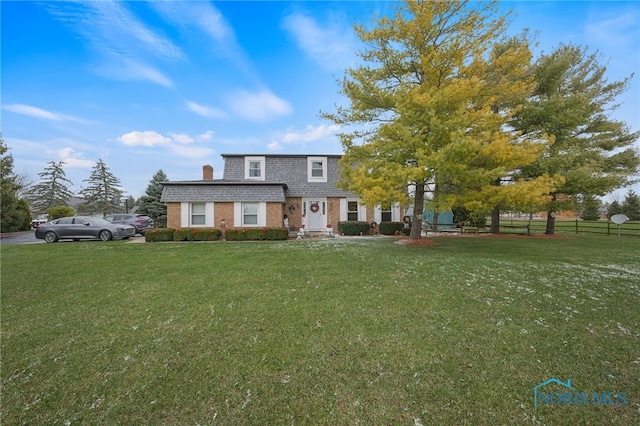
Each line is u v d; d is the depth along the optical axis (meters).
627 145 14.79
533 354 2.79
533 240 12.89
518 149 8.51
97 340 3.26
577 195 15.03
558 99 13.66
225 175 17.98
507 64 9.55
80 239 15.59
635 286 5.01
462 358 2.74
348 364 2.67
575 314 3.77
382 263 7.14
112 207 41.16
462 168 8.15
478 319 3.63
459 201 9.58
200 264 7.38
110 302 4.54
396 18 9.69
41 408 2.18
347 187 11.31
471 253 8.72
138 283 5.63
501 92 9.65
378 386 2.36
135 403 2.22
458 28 9.62
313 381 2.44
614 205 32.88
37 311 4.19
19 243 13.59
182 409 2.15
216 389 2.36
